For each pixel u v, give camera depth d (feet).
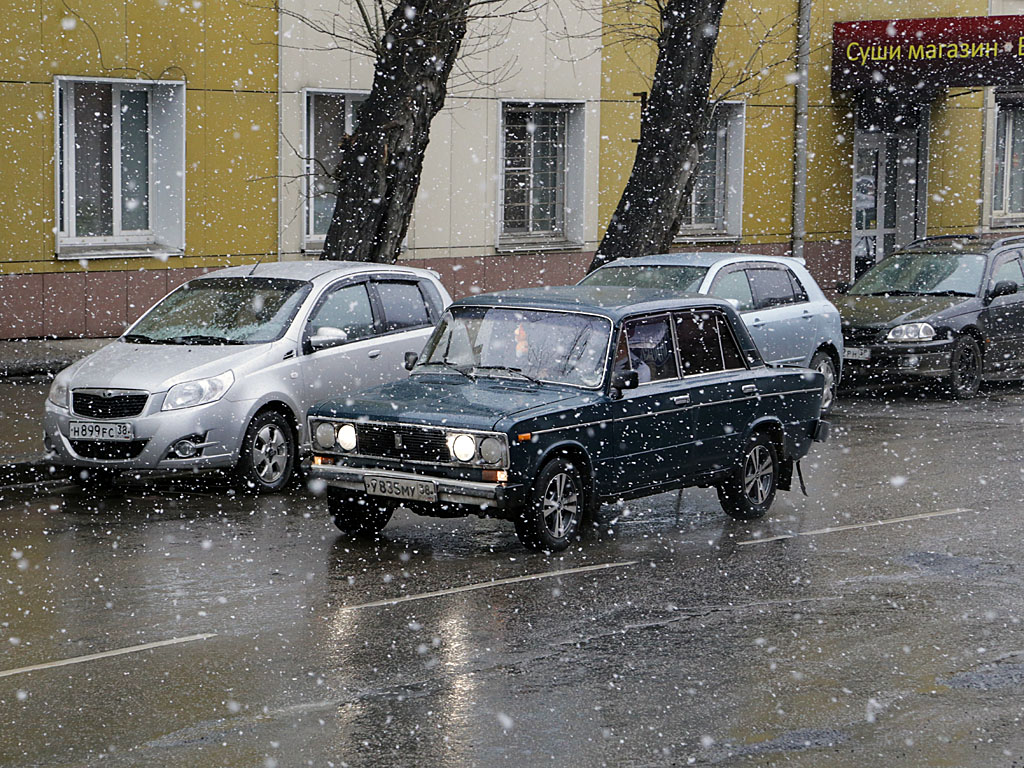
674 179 64.95
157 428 39.68
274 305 43.34
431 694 23.49
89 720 22.04
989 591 30.83
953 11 102.27
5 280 62.59
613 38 82.23
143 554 33.24
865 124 98.07
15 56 61.77
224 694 23.34
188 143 67.21
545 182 81.82
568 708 22.93
